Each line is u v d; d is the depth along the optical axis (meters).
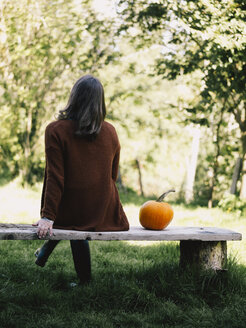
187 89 13.21
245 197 9.65
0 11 10.48
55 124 2.99
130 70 12.06
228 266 3.70
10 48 10.87
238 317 2.90
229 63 7.42
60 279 3.53
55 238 2.88
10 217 7.08
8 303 2.93
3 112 11.27
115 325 2.81
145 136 14.91
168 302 3.15
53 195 2.88
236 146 11.68
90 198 3.06
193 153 13.55
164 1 6.88
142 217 3.45
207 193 14.70
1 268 3.87
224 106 10.38
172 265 3.75
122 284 3.35
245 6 7.28
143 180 16.86
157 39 10.48
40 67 11.27
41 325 2.67
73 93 3.06
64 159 2.99
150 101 13.16
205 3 6.74
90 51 11.70
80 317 2.84
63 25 10.62
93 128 3.00
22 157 12.20
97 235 2.99
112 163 3.25
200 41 9.55
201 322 2.85
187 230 3.49
